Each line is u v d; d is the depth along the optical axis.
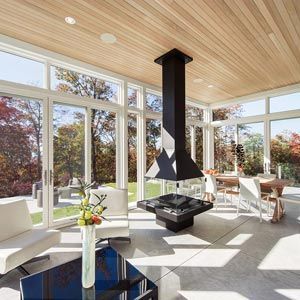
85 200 1.80
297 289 2.02
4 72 3.17
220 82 5.02
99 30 2.88
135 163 5.00
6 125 3.18
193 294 1.96
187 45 3.28
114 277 1.78
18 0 2.29
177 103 3.70
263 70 4.29
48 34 2.99
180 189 5.89
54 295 1.55
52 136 3.58
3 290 2.04
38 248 2.25
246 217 4.18
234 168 6.55
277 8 2.41
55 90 3.64
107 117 4.45
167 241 3.11
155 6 2.38
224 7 2.39
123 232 2.76
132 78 4.77
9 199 3.19
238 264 2.47
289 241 3.07
